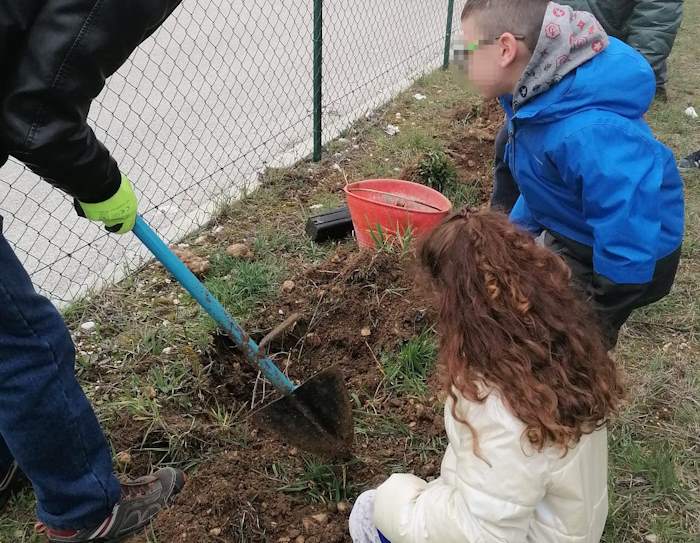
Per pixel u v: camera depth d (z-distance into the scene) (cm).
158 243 196
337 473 236
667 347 304
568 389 141
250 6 823
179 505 217
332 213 374
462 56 227
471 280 145
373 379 275
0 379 168
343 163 462
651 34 523
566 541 151
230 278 333
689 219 398
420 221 325
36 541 218
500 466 139
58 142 151
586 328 147
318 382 217
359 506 195
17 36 143
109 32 147
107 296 321
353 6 881
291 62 655
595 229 213
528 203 249
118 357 286
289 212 399
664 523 224
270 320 304
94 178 166
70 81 146
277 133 510
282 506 223
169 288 330
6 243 162
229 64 652
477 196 415
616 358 296
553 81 212
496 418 140
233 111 551
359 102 572
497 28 213
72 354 182
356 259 321
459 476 146
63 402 178
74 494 192
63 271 344
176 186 431
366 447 249
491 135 490
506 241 148
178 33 718
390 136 504
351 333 295
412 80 619
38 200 411
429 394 269
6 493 227
